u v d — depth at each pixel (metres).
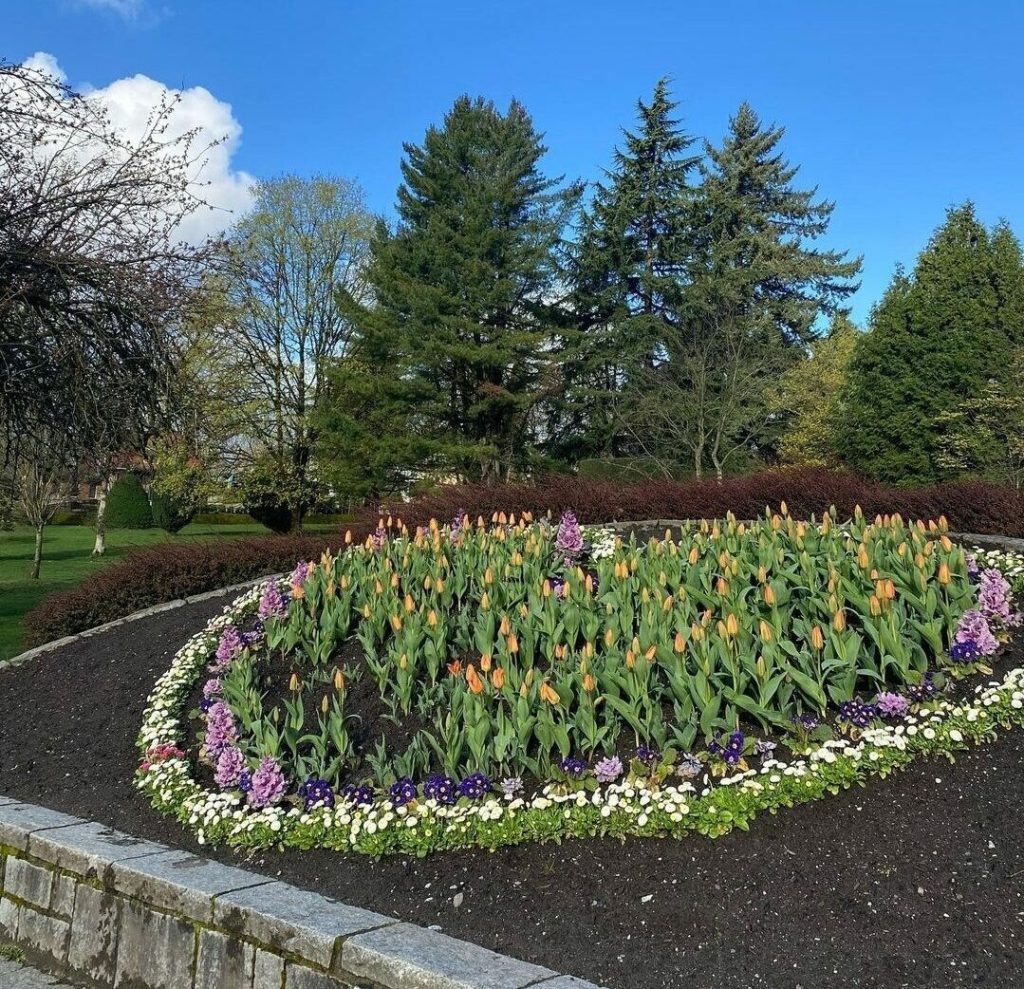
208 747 4.97
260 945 3.43
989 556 7.01
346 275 26.53
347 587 6.73
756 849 3.63
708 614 4.97
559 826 3.88
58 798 5.17
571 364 28.09
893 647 4.57
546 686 4.25
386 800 4.24
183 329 10.10
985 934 3.09
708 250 30.92
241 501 24.25
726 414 22.86
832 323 32.31
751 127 35.28
